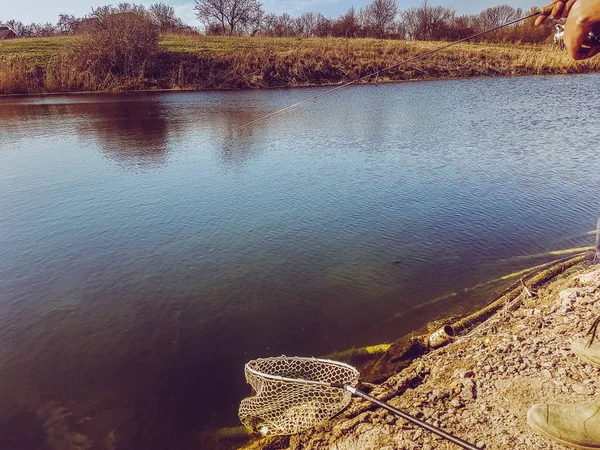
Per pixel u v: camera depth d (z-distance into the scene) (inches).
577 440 106.8
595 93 976.9
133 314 222.5
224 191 386.6
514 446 122.6
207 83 1193.4
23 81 1072.8
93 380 181.6
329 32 2027.6
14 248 286.0
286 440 143.9
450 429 132.8
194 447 152.3
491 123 666.2
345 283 247.3
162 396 173.8
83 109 836.0
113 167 460.1
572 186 388.5
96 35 1169.4
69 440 154.9
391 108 828.0
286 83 1249.4
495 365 158.2
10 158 495.5
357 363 187.0
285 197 370.9
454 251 280.8
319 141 566.6
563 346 161.3
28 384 179.3
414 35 2098.9
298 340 203.2
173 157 497.4
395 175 424.2
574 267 246.7
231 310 225.1
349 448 133.0
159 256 276.1
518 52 1568.7
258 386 145.3
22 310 225.0
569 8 93.0
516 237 297.1
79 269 262.1
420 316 218.1
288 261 269.9
